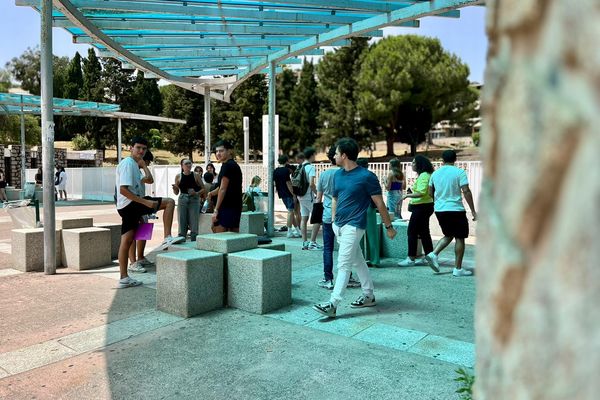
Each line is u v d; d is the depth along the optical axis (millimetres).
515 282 548
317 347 3740
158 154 51906
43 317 4570
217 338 3957
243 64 10453
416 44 34594
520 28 539
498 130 595
